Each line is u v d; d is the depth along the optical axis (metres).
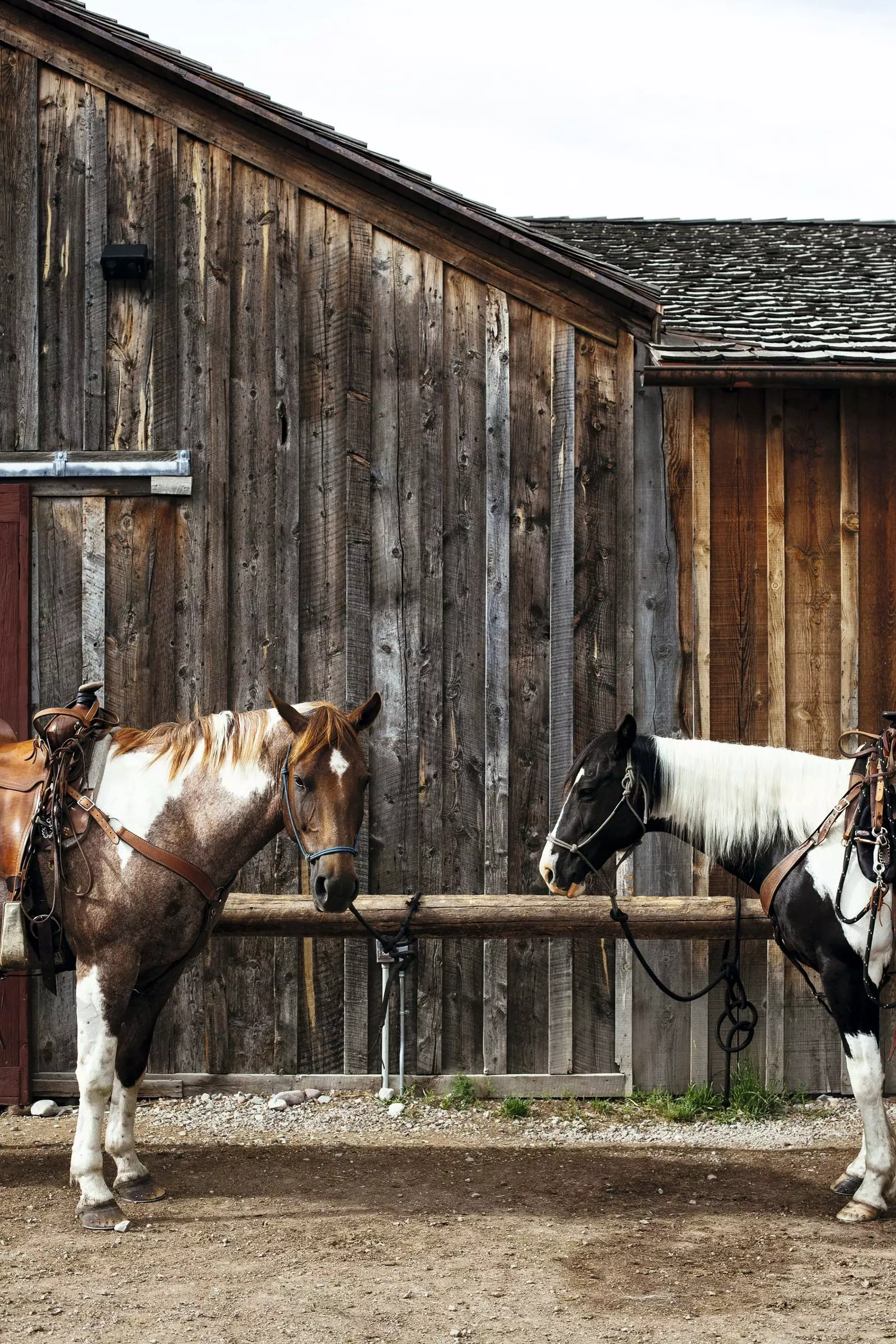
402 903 4.77
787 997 5.31
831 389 5.36
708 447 5.36
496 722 5.31
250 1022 5.29
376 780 5.30
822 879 3.95
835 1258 3.54
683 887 5.25
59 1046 5.26
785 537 5.39
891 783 3.89
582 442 5.36
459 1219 3.86
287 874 5.27
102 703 5.32
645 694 5.34
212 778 3.86
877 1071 3.89
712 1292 3.28
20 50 5.36
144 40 5.39
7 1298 3.19
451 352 5.35
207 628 5.31
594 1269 3.44
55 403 5.35
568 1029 5.28
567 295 5.35
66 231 5.36
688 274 7.17
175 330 5.34
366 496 5.34
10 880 3.78
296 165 5.34
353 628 5.31
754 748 4.20
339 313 5.34
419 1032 5.29
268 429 5.33
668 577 5.36
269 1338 2.96
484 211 5.25
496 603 5.32
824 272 7.39
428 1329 3.01
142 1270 3.39
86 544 5.32
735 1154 4.62
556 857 4.19
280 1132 4.83
